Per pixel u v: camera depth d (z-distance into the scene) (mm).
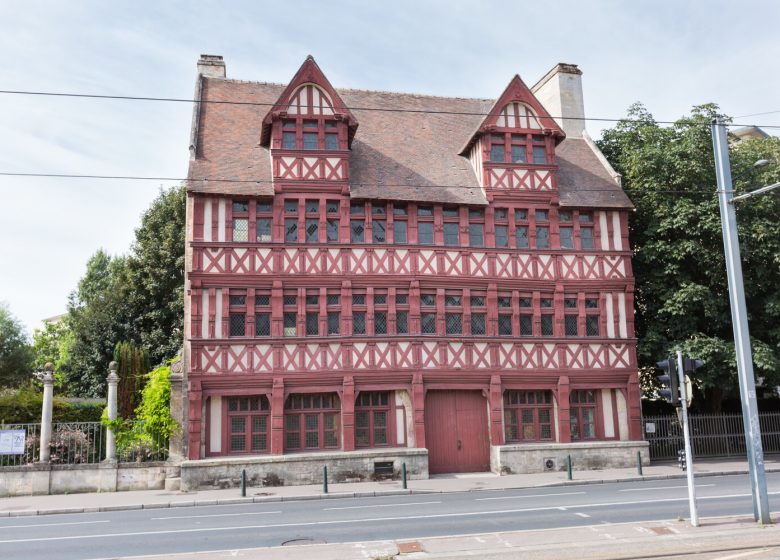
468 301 22297
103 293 36406
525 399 22688
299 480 19984
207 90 24906
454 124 26641
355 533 11977
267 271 20984
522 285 22750
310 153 21703
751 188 24172
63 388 40438
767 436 25734
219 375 20156
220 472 19562
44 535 12953
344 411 20859
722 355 22453
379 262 21781
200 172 21281
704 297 23078
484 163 23156
